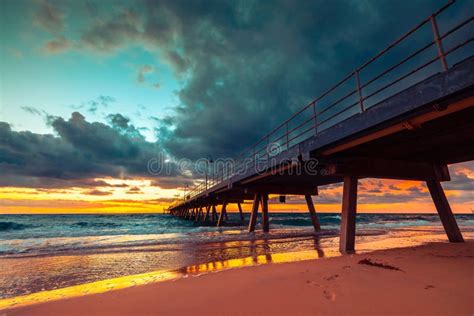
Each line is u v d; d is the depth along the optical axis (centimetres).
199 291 459
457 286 425
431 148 898
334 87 852
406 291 404
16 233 2392
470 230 2061
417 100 552
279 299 390
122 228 3259
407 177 1020
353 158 951
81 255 1055
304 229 2431
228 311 357
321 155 927
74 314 387
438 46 520
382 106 639
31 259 983
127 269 802
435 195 1097
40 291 591
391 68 639
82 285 634
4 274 756
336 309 339
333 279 487
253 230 2009
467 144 855
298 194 2073
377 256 747
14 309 426
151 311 378
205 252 1075
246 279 523
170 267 810
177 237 1694
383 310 331
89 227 3569
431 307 337
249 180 1733
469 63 457
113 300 438
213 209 4097
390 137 762
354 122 729
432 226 2859
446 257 709
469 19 460
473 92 477
